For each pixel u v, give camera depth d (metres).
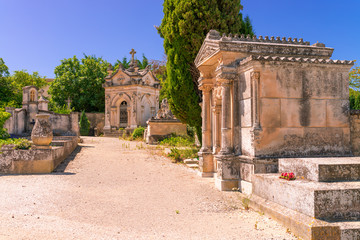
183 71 13.94
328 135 7.49
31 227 4.79
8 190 7.25
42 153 9.98
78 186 8.09
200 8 13.23
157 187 8.29
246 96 7.52
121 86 32.75
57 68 39.53
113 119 33.44
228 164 7.94
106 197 7.06
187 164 12.43
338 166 5.45
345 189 4.75
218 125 9.59
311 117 7.40
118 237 4.57
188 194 7.50
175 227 5.12
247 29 15.34
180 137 22.11
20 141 11.41
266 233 4.84
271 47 8.17
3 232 4.48
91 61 39.88
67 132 23.27
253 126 7.12
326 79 7.57
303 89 7.39
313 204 4.61
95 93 39.06
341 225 4.47
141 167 11.73
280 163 6.69
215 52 8.22
